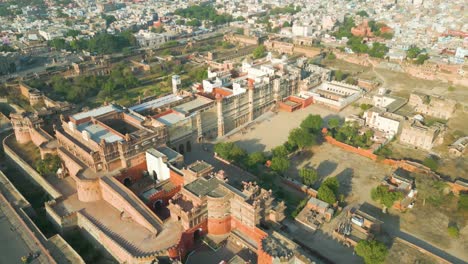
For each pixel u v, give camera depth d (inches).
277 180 7032.5
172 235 5260.8
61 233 5846.5
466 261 5167.3
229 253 5290.4
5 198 6378.0
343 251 5319.9
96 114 7618.1
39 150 7869.1
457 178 7047.2
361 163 7632.9
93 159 6200.8
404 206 6186.0
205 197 5334.6
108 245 5344.5
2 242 5442.9
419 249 5251.0
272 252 4576.8
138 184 6599.4
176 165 6574.8
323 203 6043.3
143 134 6737.2
